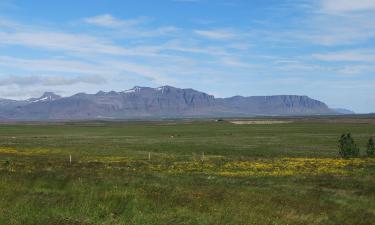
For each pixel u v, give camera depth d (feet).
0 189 61.21
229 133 441.68
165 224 49.80
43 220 45.98
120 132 506.89
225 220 53.83
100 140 332.60
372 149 188.03
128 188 67.72
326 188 99.96
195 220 52.29
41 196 59.67
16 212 48.16
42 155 189.37
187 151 231.50
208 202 63.52
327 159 170.71
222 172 132.46
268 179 115.14
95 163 154.61
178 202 61.62
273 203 69.15
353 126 571.69
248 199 70.18
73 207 53.16
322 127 554.05
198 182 99.81
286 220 58.08
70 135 432.66
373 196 87.15
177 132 486.79
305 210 66.90
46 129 615.16
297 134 400.26
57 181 73.92
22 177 75.87
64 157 182.39
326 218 63.00
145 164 156.97
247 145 270.26
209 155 211.00
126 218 50.85
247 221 54.60
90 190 64.64
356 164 151.53
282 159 175.73
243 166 149.79
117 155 200.64
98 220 48.75
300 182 109.40
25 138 355.15
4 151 198.29
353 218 64.69
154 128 630.33
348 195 87.76
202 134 431.84
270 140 318.65
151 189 69.51
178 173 128.77
